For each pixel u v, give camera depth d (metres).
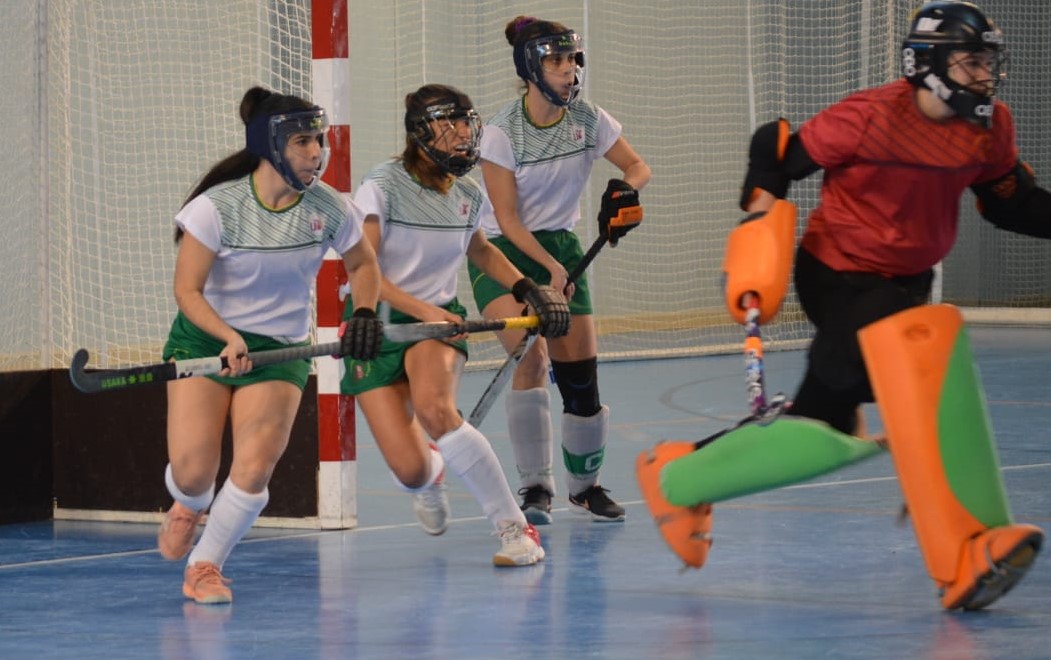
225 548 12.72
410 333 12.96
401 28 32.88
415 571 13.73
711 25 38.72
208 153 23.03
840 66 39.38
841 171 11.30
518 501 17.84
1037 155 44.84
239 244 12.37
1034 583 12.52
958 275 45.22
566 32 15.23
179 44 22.31
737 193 39.72
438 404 13.60
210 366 11.94
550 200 15.95
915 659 10.07
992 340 38.31
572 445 16.30
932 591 12.34
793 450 11.09
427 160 13.73
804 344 37.62
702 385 30.33
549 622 11.49
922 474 11.02
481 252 14.55
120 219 23.48
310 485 16.22
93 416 17.42
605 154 16.30
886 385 11.00
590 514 16.66
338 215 12.72
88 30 21.02
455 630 11.29
